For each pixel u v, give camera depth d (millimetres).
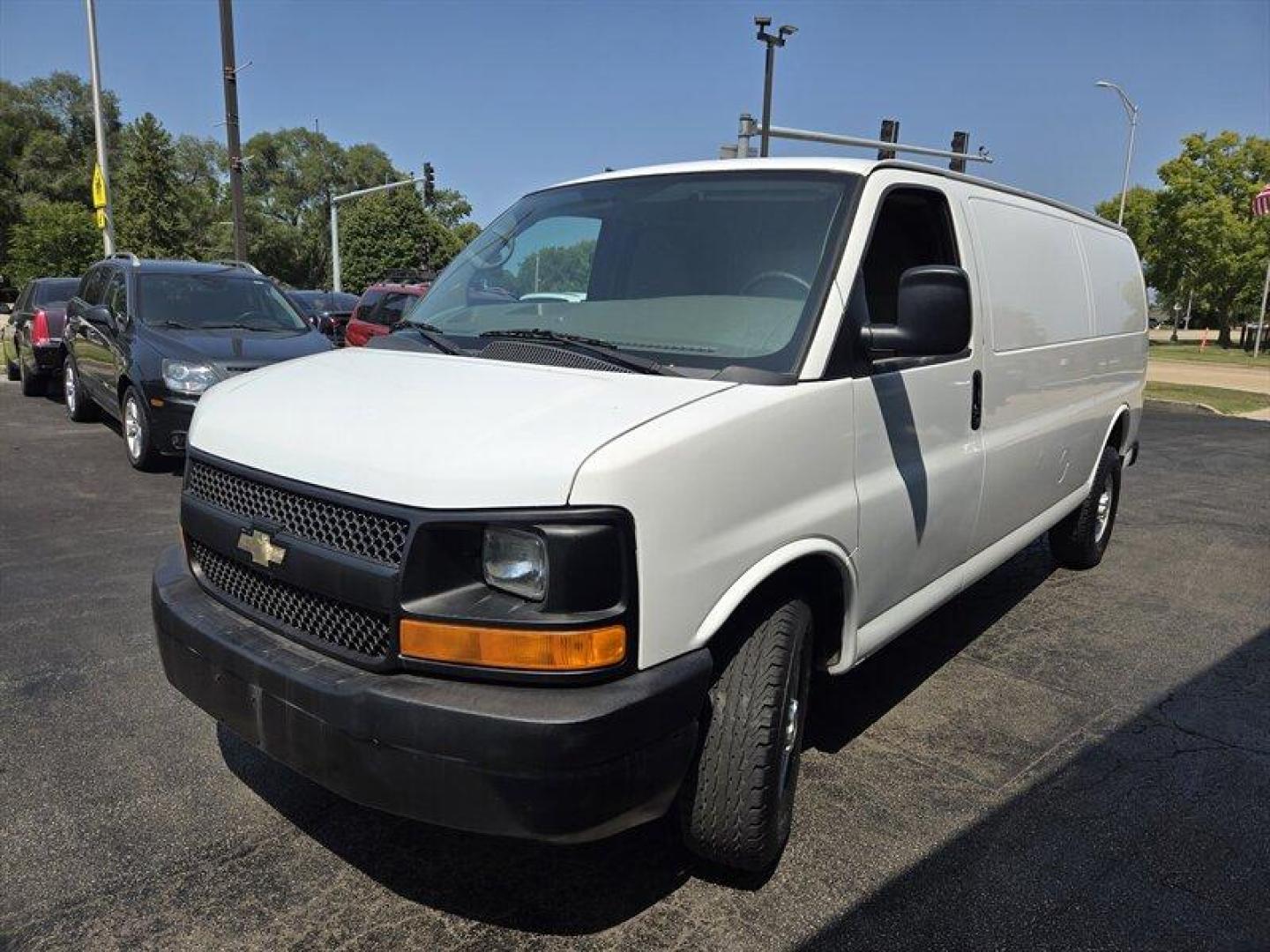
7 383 15328
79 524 6883
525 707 2195
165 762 3551
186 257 65688
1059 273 4922
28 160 66688
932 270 2943
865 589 3248
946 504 3717
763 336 2988
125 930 2658
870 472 3195
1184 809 3426
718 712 2717
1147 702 4340
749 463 2604
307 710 2402
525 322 3430
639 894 2867
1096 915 2828
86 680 4242
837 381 2965
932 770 3654
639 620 2326
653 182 3699
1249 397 21391
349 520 2439
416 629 2293
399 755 2264
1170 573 6453
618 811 2291
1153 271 52969
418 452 2379
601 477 2246
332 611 2510
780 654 2766
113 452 9609
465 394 2695
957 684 4484
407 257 81938
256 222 79250
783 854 3074
